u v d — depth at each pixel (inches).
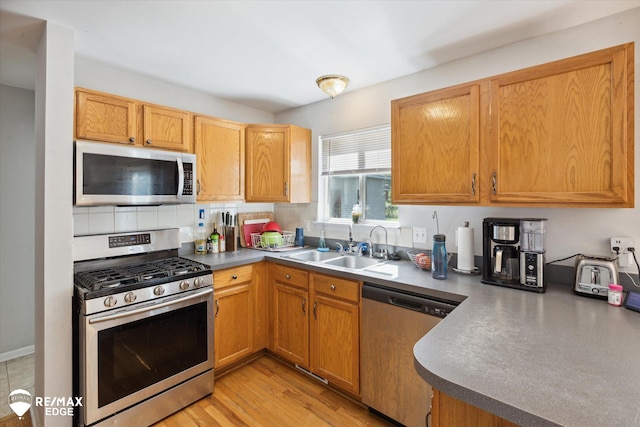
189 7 59.6
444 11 61.1
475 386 29.9
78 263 79.0
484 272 68.1
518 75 61.0
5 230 101.0
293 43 73.9
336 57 81.1
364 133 105.6
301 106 123.5
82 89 72.1
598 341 40.0
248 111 124.1
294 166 112.5
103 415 64.2
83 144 68.7
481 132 66.0
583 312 50.9
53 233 63.5
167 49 76.8
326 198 119.2
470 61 80.4
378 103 100.0
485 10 60.7
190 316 78.8
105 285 66.1
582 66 54.8
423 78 89.4
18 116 102.3
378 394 72.0
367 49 76.8
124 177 75.6
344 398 81.6
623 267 61.5
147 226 95.9
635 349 37.7
